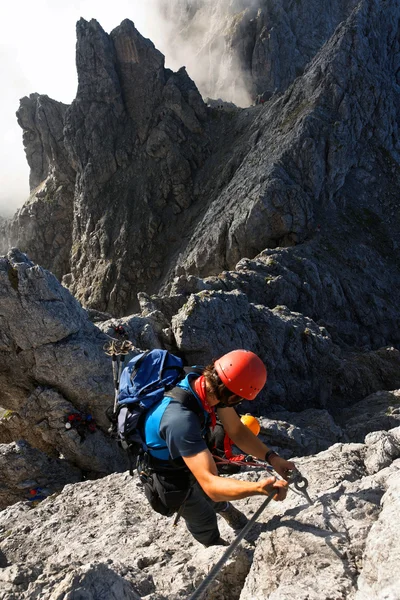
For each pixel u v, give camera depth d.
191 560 4.84
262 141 59.25
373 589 3.41
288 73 104.62
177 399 3.74
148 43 69.31
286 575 3.92
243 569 4.52
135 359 4.07
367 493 4.65
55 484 13.84
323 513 4.43
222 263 51.94
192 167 68.44
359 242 49.19
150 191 66.88
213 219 54.62
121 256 64.31
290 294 35.78
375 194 54.34
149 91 69.12
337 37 57.62
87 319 15.77
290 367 21.34
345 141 52.22
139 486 7.13
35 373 14.77
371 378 23.95
